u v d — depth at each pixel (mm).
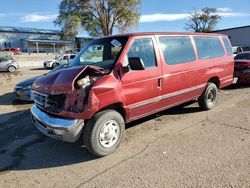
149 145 4996
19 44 62625
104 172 4109
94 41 5652
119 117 4680
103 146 4543
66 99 4328
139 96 5012
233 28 40062
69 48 64000
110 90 4465
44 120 4504
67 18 51500
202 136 5316
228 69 7566
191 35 6410
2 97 11039
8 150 5152
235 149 4641
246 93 9211
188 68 6066
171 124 6117
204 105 6949
